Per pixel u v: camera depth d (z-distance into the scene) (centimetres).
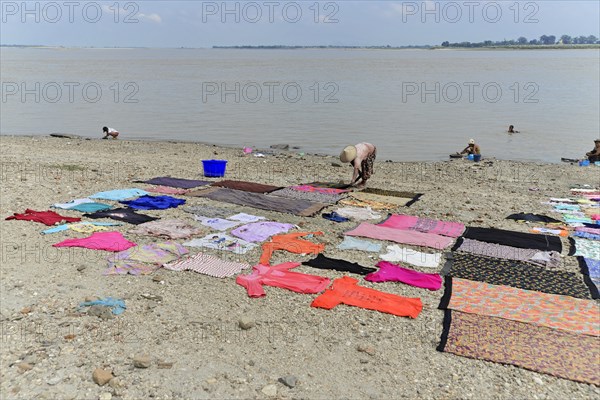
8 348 696
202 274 949
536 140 2773
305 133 2962
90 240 1077
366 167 1695
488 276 953
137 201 1402
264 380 646
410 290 902
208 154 2375
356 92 5369
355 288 891
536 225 1305
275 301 852
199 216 1298
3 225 1171
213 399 607
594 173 2050
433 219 1338
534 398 619
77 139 2758
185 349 708
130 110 3916
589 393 627
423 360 695
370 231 1202
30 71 9200
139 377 643
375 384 644
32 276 916
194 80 7131
